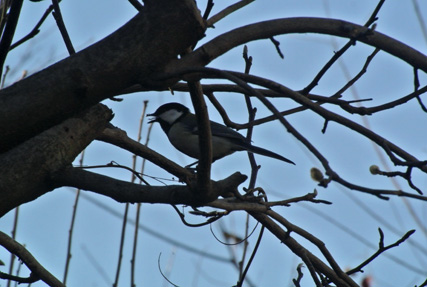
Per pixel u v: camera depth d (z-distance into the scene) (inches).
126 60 193.3
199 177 212.8
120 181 218.1
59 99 191.3
